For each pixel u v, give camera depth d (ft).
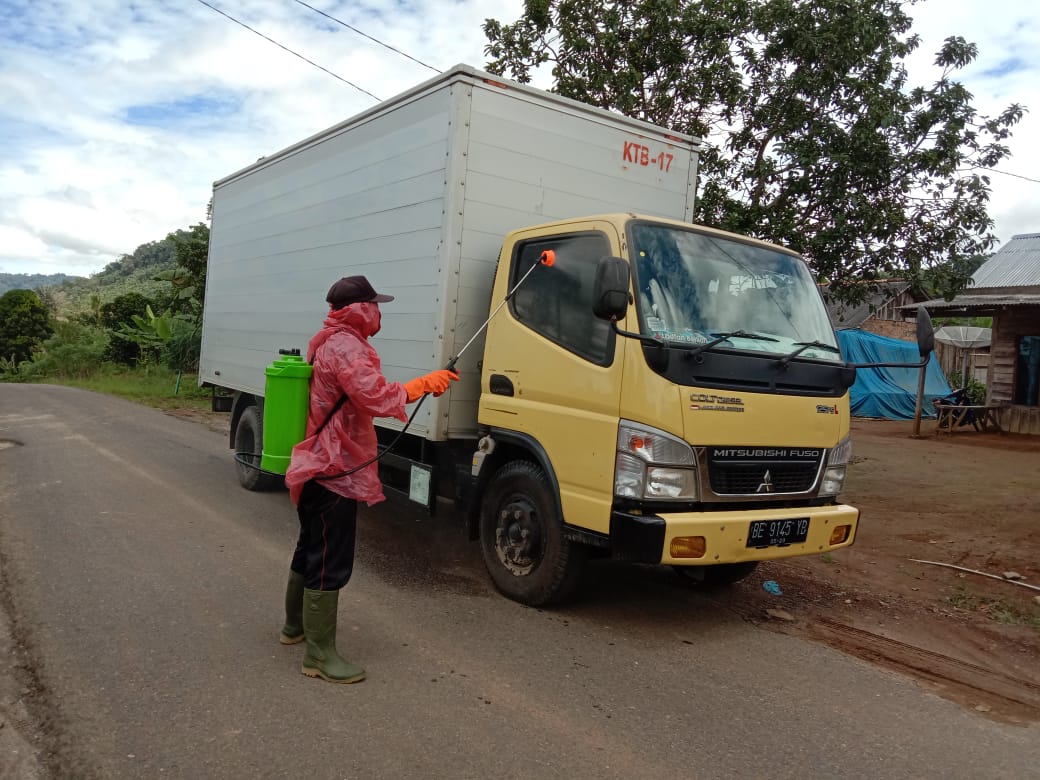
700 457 14.08
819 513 15.48
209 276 33.71
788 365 15.46
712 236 16.56
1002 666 15.25
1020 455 42.83
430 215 18.04
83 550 19.44
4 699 11.66
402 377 19.08
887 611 18.17
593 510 14.55
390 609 16.21
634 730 11.51
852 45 29.99
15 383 97.66
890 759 11.19
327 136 23.20
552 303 16.10
